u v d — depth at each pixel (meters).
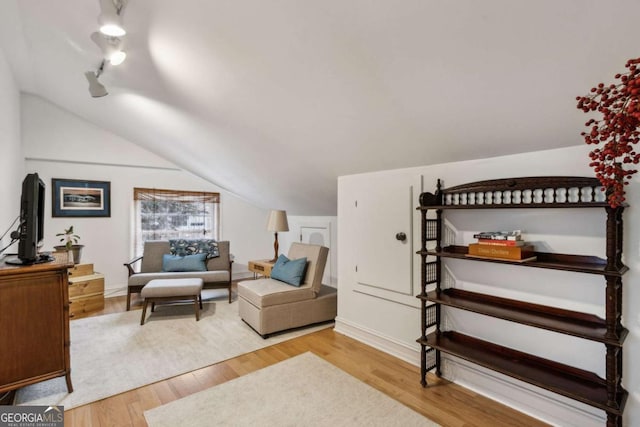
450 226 2.30
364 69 1.64
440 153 2.18
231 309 3.88
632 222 1.54
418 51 1.43
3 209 2.92
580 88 1.35
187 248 4.48
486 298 2.09
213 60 1.98
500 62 1.35
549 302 1.85
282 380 2.24
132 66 2.38
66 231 3.83
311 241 4.92
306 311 3.24
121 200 4.65
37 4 2.01
